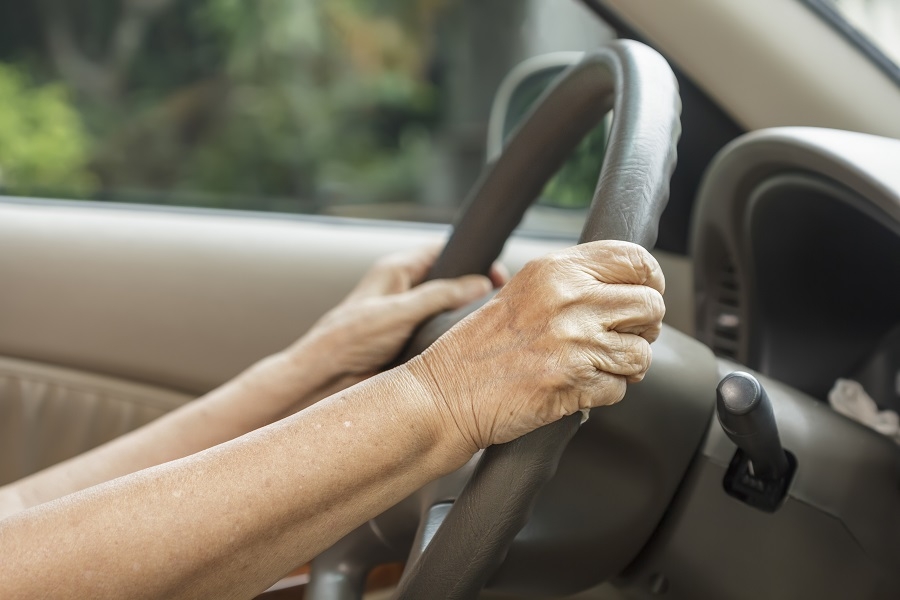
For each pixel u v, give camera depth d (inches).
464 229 31.5
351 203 61.1
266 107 125.1
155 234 51.7
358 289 33.8
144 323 50.1
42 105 92.4
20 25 92.0
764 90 35.9
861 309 35.4
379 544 28.2
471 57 133.5
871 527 26.2
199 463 18.7
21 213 54.4
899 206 26.0
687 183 40.1
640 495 25.4
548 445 19.1
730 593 26.6
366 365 30.4
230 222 51.9
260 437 18.9
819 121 34.9
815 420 27.1
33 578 17.4
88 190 57.6
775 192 32.2
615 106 24.0
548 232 48.5
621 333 18.8
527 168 30.2
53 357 51.4
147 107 110.2
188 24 111.6
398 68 150.3
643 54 25.3
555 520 25.0
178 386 49.8
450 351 19.3
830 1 35.7
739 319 37.1
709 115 38.1
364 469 18.5
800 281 35.4
